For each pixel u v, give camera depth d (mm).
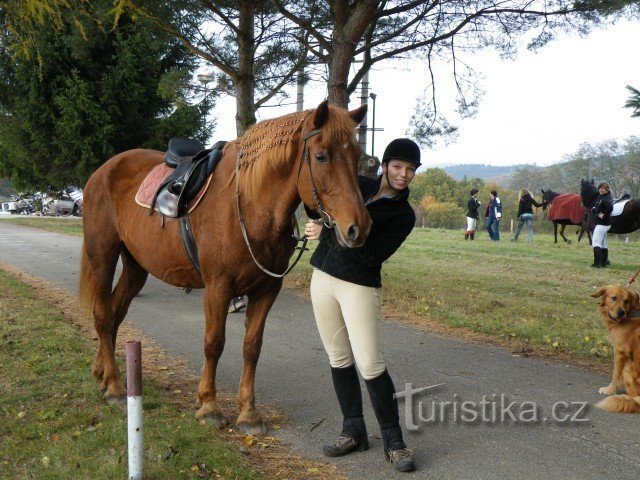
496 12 9133
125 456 3523
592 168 48375
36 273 11031
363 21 8469
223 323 4004
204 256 3936
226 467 3479
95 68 19812
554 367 5715
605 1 8375
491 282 10422
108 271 4828
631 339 4680
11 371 5082
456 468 3641
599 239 12461
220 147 4215
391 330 7172
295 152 3611
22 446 3699
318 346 6469
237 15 11070
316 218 3824
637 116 8695
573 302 8781
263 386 5145
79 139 19828
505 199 62938
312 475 3529
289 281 10250
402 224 3535
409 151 3471
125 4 8023
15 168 22797
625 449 3908
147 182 4539
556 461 3732
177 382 5176
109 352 4715
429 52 10102
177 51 20953
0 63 19016
